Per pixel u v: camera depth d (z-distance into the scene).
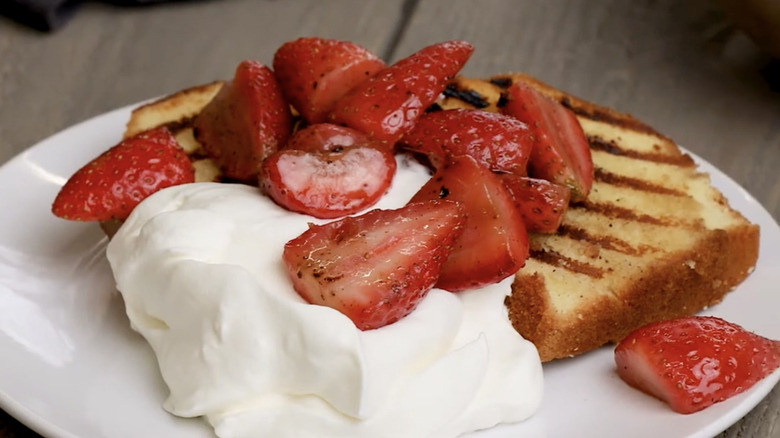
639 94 0.47
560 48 0.49
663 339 0.29
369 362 0.27
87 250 0.33
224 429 0.27
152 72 0.46
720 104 0.46
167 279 0.28
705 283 0.32
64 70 0.46
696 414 0.28
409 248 0.28
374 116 0.31
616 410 0.29
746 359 0.29
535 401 0.28
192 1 0.52
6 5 0.49
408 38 0.50
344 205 0.29
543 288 0.31
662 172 0.36
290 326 0.27
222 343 0.27
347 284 0.27
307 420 0.27
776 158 0.43
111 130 0.37
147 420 0.27
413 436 0.27
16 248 0.33
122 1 0.51
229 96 0.34
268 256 0.28
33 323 0.30
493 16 0.52
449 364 0.28
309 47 0.34
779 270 0.33
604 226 0.33
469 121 0.31
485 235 0.29
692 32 0.51
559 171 0.32
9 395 0.27
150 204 0.30
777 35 0.43
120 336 0.30
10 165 0.35
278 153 0.30
